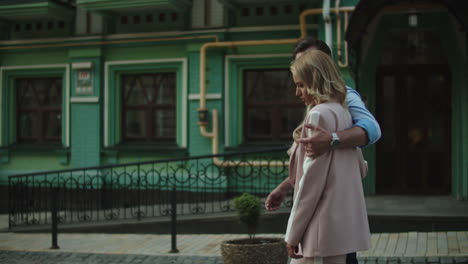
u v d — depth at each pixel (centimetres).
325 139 288
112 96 1219
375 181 1104
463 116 1031
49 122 1293
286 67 1123
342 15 1003
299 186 297
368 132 297
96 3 1134
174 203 816
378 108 1105
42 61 1271
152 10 1173
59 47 1248
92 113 1222
